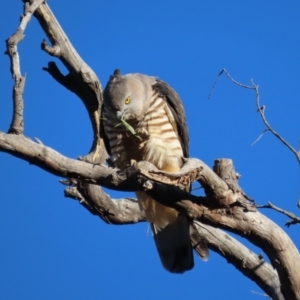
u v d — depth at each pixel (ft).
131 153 77.46
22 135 53.21
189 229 73.31
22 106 52.70
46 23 72.18
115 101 75.00
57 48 72.38
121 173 55.42
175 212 73.46
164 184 54.80
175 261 73.77
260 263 74.74
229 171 60.08
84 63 73.92
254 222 60.34
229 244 74.90
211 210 59.31
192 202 59.06
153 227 75.00
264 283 74.74
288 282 62.34
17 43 52.54
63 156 54.65
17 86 52.37
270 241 60.80
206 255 72.84
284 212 60.90
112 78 78.13
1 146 52.44
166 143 77.00
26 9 53.93
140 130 76.43
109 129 76.74
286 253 61.00
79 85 74.49
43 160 53.67
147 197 73.36
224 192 57.36
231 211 59.77
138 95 76.02
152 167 55.36
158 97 78.18
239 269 75.92
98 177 55.36
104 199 76.18
